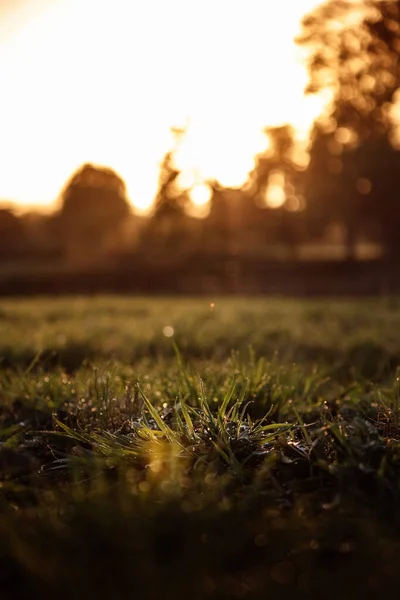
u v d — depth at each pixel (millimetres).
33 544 2156
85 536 2123
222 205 69438
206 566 1973
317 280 52688
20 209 76375
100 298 33000
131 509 2248
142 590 1826
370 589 1902
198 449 3164
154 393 4734
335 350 10008
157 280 51688
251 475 2893
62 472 3273
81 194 75438
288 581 1988
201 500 2434
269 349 10164
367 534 2203
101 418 4137
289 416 4199
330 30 60625
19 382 5172
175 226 67875
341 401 4668
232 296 40875
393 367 8570
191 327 12695
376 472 2695
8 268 55594
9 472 3176
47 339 10539
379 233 63594
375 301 26984
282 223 65688
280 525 2264
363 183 58062
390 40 58969
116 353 9586
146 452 3170
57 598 1873
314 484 2795
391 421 3674
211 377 4773
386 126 61438
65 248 69938
